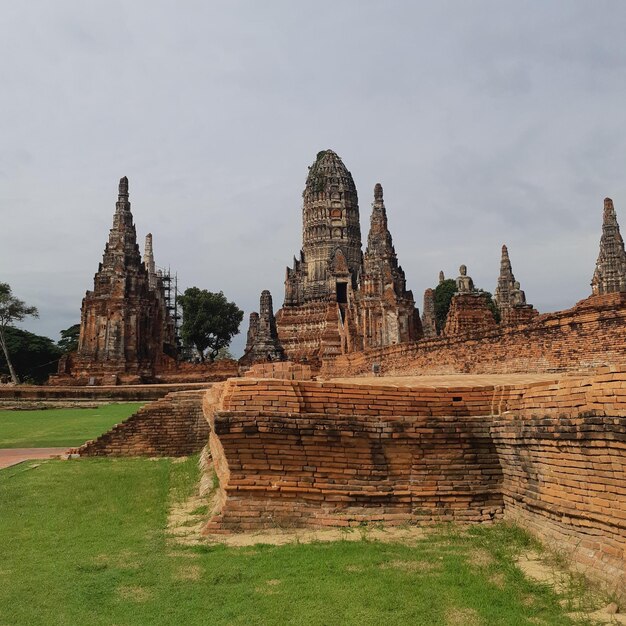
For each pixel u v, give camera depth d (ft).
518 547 29.89
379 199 236.43
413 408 34.83
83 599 26.40
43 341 351.67
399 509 33.88
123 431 80.89
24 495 51.06
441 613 23.40
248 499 34.24
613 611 22.74
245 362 247.50
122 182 251.80
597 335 65.46
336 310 265.75
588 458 26.22
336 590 25.71
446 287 338.95
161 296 314.96
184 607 25.02
